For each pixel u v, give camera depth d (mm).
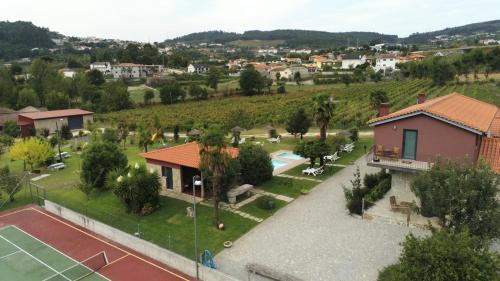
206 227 27094
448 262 15125
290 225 26828
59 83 118375
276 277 20047
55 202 34344
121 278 22375
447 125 25688
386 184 30875
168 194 33938
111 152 37656
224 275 20469
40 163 45375
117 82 135000
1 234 29047
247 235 25703
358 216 27500
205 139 26000
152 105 117062
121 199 31094
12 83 118250
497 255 15781
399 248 22812
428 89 104938
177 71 196500
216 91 134000
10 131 70375
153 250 24484
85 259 24797
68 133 67062
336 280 20078
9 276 23016
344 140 46312
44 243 27391
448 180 18781
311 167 39375
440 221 20047
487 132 26219
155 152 36188
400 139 27734
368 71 151625
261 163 35000
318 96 43375
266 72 177875
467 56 129250
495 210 17953
